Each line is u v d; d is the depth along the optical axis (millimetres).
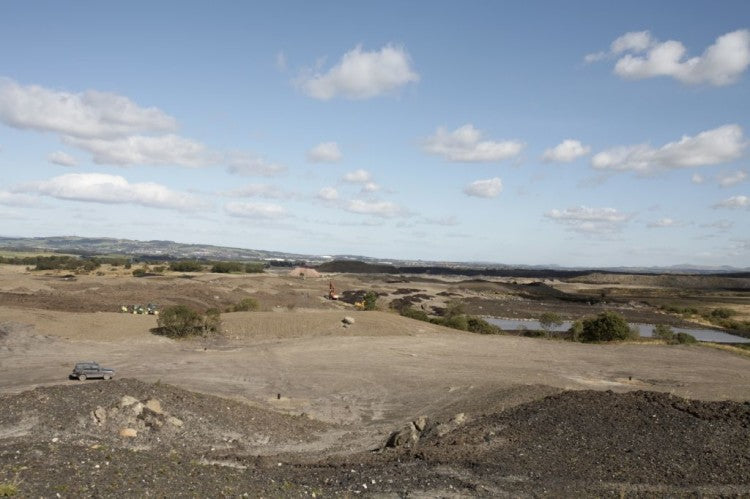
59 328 70750
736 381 56031
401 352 68062
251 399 44094
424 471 22062
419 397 46281
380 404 44344
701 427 27531
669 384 53531
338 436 33312
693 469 22156
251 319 82875
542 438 26734
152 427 28359
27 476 16375
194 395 34781
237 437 29906
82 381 47562
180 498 16266
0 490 14695
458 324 100062
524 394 42125
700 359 68750
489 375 54719
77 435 26266
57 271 164750
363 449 30094
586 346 77562
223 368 56594
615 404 32125
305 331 80688
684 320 145625
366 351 68188
